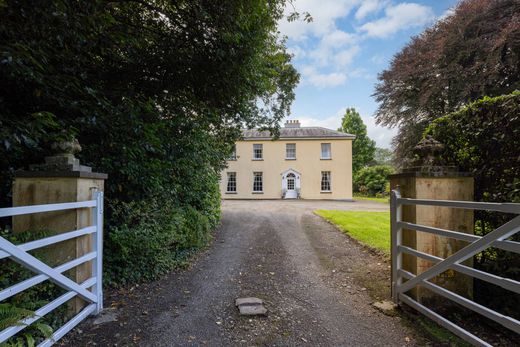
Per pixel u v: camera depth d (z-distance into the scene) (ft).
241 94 18.30
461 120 9.39
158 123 13.69
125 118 11.64
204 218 18.37
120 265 11.50
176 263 13.84
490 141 8.30
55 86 10.23
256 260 15.08
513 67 29.99
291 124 75.97
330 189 67.05
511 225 5.53
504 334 7.30
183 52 15.48
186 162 16.48
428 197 8.70
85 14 9.96
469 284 8.68
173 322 8.26
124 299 9.92
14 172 8.29
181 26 14.82
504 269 7.80
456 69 33.24
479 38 31.76
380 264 14.16
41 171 8.21
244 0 13.26
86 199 8.70
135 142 12.17
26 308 6.56
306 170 67.77
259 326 8.07
